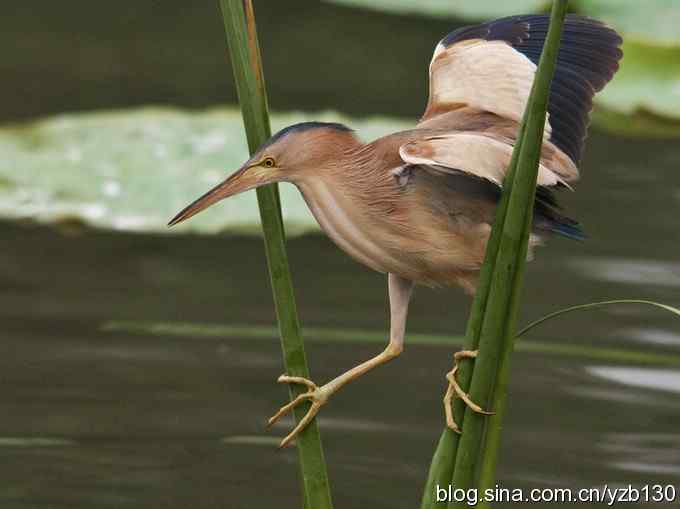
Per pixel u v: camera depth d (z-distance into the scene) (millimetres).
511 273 5641
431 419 9172
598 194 12164
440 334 10164
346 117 12992
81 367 9672
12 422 9016
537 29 6676
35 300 10539
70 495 8164
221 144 12516
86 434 8914
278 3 16438
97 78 14305
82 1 16250
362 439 8914
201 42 15312
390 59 14883
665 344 10016
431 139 5805
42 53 14812
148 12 16031
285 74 14352
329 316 10320
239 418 9172
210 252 11562
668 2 14320
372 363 6328
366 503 8094
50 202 11320
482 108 6387
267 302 10633
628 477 8383
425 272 6340
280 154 6102
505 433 8898
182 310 10453
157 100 13828
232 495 8258
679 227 11578
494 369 5734
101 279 10906
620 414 9117
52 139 12477
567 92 6445
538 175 5836
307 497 6027
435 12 14914
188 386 9492
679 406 9203
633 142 13414
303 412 6027
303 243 11836
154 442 8859
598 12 14086
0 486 8242
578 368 9719
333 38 15445
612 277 10812
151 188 11727
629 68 12633
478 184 6090
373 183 6191
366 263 6375
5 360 9711
